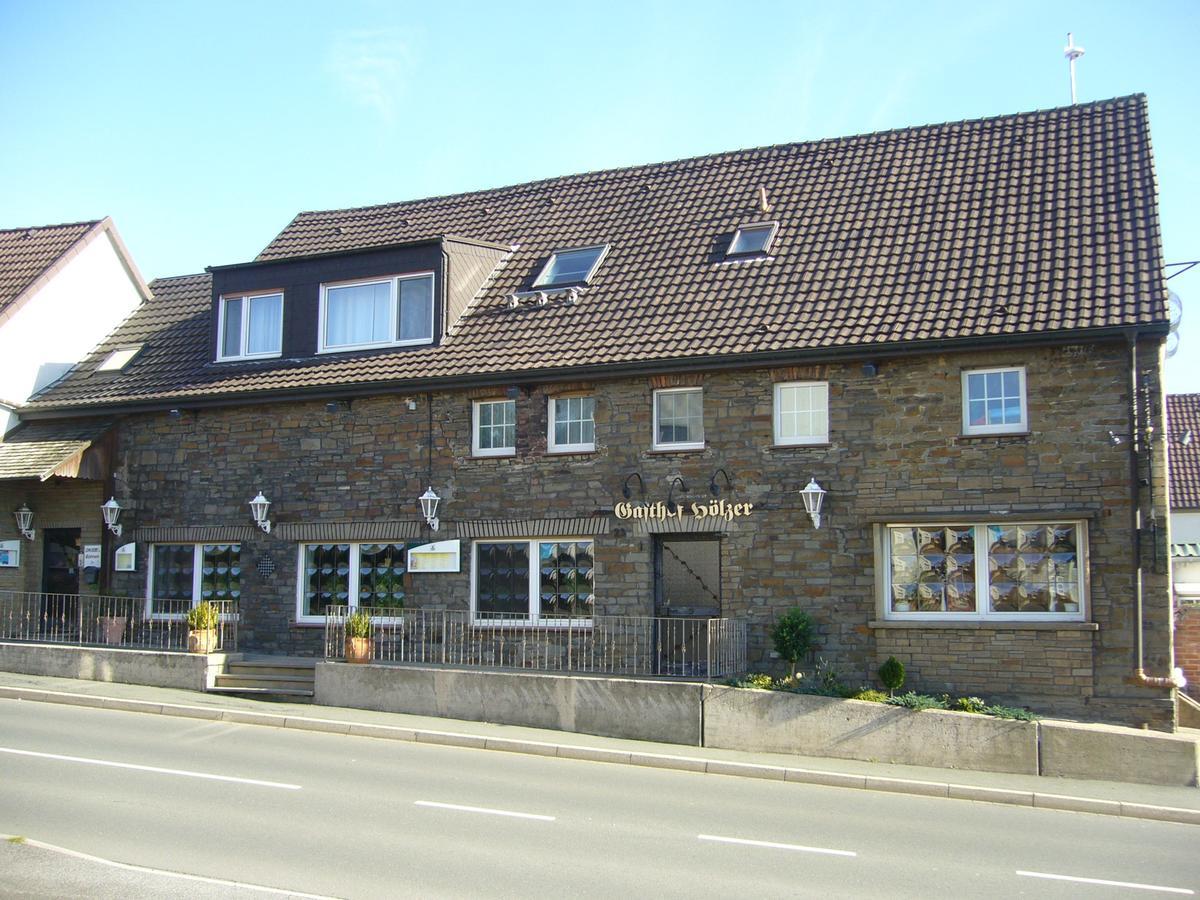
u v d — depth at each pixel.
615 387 18.61
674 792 12.58
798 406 17.69
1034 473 16.22
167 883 8.45
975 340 16.30
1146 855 10.45
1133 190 18.05
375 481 20.12
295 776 12.48
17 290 23.48
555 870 9.17
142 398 21.77
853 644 16.88
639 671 17.84
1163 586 15.55
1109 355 16.05
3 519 22.89
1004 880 9.40
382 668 17.05
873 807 12.24
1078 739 13.88
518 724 16.16
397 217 24.89
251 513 20.94
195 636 18.73
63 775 12.07
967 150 20.58
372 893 8.41
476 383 19.25
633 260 20.86
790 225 20.25
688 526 17.91
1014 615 16.27
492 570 19.34
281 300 22.06
